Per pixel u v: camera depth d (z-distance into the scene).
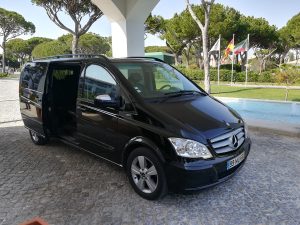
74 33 20.81
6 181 4.49
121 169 4.84
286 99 12.34
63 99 5.64
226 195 3.92
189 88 4.79
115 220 3.40
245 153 3.92
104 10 10.77
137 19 10.95
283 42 40.91
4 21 41.22
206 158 3.38
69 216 3.50
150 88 4.39
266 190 4.04
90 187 4.22
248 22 34.47
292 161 5.06
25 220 3.44
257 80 24.80
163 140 3.46
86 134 4.64
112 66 4.36
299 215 3.45
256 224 3.29
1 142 6.53
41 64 5.78
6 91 17.61
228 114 4.13
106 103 4.04
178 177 3.36
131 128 3.81
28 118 6.10
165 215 3.48
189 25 29.39
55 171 4.83
